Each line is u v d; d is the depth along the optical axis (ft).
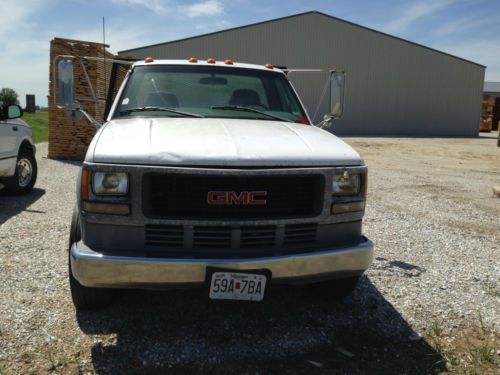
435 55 106.52
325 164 9.74
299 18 99.14
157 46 95.09
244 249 9.28
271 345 9.98
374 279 13.98
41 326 10.35
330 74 14.24
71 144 39.63
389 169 42.04
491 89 212.02
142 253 8.96
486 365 9.43
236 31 97.04
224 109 13.10
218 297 8.94
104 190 8.95
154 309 11.41
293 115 13.88
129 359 9.25
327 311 11.68
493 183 34.45
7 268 13.73
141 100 13.01
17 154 23.67
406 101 106.83
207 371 8.96
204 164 8.90
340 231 10.07
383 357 9.65
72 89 12.51
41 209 21.68
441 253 16.83
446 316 11.66
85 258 8.75
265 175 9.09
